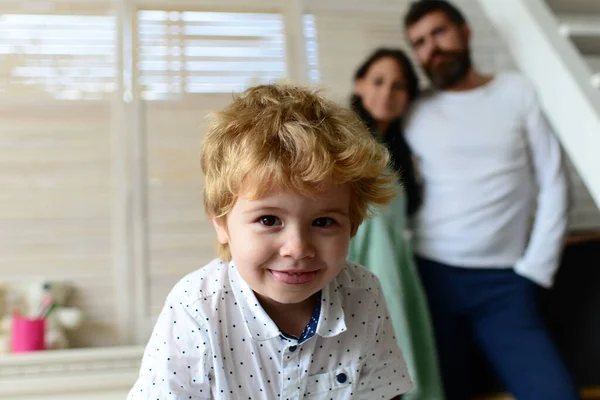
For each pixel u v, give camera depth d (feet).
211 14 6.72
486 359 5.94
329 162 2.44
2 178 6.05
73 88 6.29
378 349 3.14
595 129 5.31
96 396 5.56
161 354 2.78
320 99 2.84
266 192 2.45
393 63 5.76
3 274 5.93
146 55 6.48
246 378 2.87
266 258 2.50
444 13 5.99
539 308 5.82
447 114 5.82
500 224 5.58
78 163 6.19
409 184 5.77
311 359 2.90
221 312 2.86
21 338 5.54
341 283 3.04
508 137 5.68
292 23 6.84
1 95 6.14
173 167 6.37
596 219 7.15
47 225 6.07
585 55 7.36
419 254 5.82
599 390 5.76
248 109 2.74
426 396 5.15
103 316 6.04
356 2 7.03
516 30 6.58
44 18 6.36
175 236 6.27
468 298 5.60
